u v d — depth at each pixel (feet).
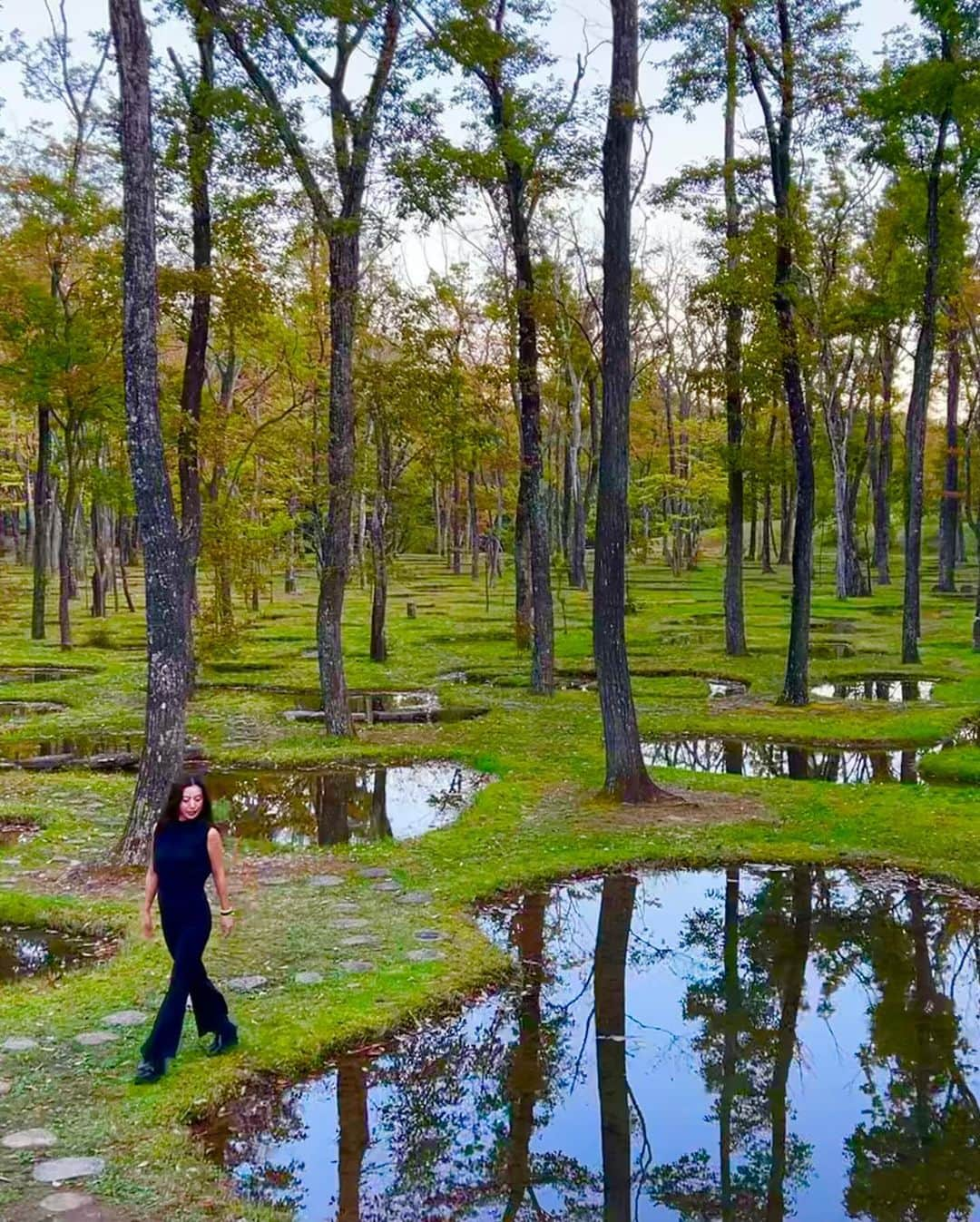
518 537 98.73
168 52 61.41
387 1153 19.63
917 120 79.61
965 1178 18.88
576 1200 18.29
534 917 32.65
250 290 67.97
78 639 113.39
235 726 64.59
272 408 131.34
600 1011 25.96
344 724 60.39
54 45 91.81
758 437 107.55
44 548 113.29
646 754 57.82
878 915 32.78
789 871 36.99
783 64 66.90
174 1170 18.08
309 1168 19.10
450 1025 24.98
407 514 103.30
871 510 220.23
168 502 36.94
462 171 59.82
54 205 89.56
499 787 48.26
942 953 29.76
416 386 73.05
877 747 58.70
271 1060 22.18
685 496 190.08
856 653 96.12
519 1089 22.09
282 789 50.42
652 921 32.35
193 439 67.72
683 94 68.69
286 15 51.80
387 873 36.27
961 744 59.31
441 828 41.83
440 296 91.61
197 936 21.45
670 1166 19.42
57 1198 16.99
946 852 38.06
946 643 102.47
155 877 21.63
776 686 79.15
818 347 80.38
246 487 103.14
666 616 131.64
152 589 36.94
